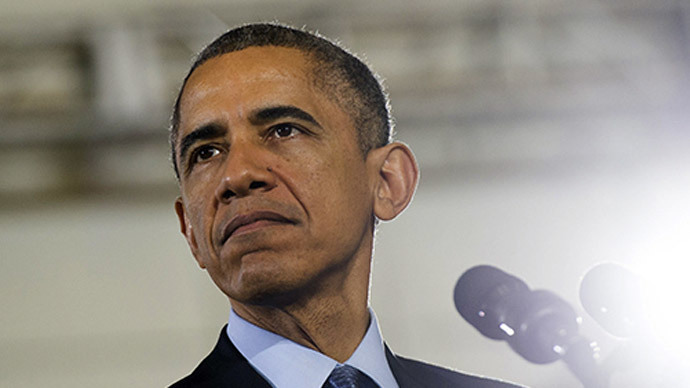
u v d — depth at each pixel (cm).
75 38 1684
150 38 1681
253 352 407
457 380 486
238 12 1691
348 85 430
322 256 388
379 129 440
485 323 354
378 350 422
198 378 407
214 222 385
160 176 1677
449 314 1582
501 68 1759
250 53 418
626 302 291
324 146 402
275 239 377
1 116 1638
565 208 1636
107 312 1590
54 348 1561
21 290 1588
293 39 429
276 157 391
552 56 1764
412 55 1764
